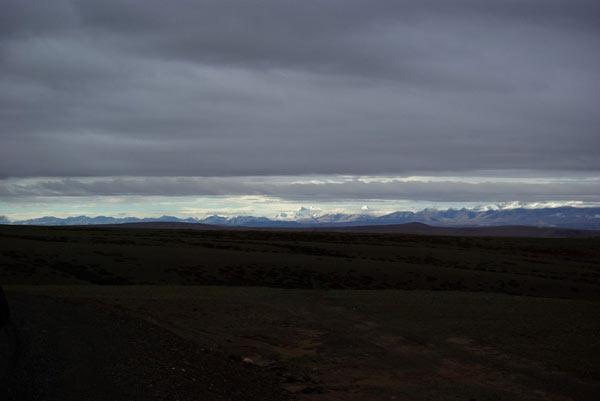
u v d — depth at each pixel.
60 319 19.61
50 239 72.69
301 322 25.72
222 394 14.33
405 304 30.33
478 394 17.25
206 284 51.69
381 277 58.44
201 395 13.59
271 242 88.56
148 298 28.55
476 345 22.58
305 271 58.31
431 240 119.88
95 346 16.02
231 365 18.19
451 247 102.75
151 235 103.12
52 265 51.62
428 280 58.62
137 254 58.59
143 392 12.49
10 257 51.97
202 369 16.36
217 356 19.02
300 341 22.66
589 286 61.97
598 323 26.30
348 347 22.09
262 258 62.00
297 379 18.19
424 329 24.92
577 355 21.33
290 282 54.75
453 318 27.03
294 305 29.47
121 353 15.72
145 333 19.70
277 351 21.22
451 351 21.75
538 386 18.08
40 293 27.84
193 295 30.98
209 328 23.50
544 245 114.62
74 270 51.06
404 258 76.88
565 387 18.03
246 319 25.61
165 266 55.34
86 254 56.22
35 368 12.80
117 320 21.27
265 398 15.32
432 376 18.92
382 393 17.19
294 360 20.25
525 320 26.66
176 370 15.30
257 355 20.55
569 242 122.31
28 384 11.55
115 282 49.59
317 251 78.94
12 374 12.03
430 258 77.69
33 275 48.28
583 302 32.84
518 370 19.59
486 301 31.86
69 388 11.74
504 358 20.92
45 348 14.79
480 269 72.12
